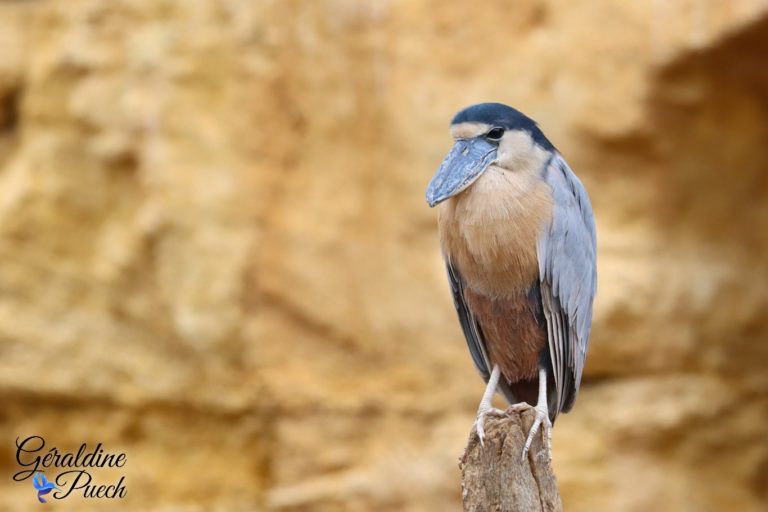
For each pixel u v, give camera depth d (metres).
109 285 14.70
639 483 13.83
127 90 14.84
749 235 14.27
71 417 14.75
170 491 14.43
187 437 14.56
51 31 15.49
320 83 14.75
